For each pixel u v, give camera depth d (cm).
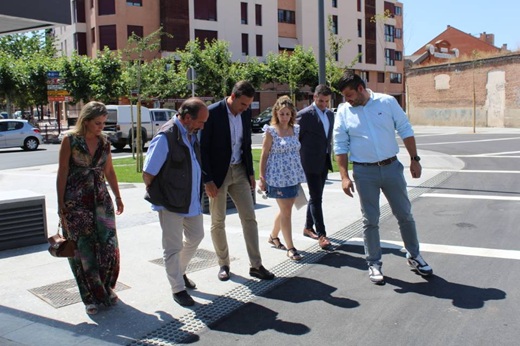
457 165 1369
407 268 523
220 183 483
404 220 496
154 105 3669
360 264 545
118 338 377
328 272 520
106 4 3844
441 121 3728
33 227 633
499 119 3328
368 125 479
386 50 5788
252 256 505
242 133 500
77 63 3078
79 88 3066
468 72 3500
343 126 495
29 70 3033
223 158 483
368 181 483
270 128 553
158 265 550
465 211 785
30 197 627
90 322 405
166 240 439
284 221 561
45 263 561
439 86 3716
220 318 412
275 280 499
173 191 430
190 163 439
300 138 607
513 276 487
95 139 425
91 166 420
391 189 488
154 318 412
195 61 3581
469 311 409
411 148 482
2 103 4056
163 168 429
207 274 518
